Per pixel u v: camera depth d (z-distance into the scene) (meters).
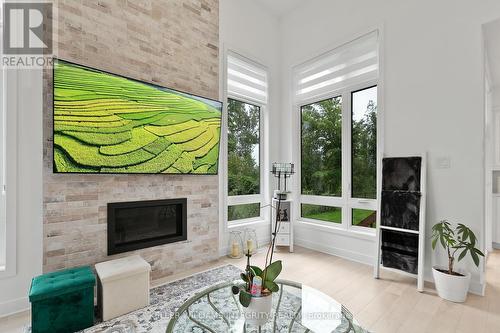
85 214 2.16
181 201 2.79
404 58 2.67
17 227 1.91
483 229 2.21
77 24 2.14
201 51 3.01
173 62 2.75
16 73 1.93
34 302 1.59
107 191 2.28
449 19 2.39
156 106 2.50
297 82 3.85
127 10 2.42
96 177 2.22
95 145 2.14
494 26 2.18
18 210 1.92
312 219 3.69
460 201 2.32
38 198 1.97
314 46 3.57
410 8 2.63
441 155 2.43
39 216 1.97
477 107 2.24
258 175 3.88
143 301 2.00
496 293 2.23
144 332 1.69
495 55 2.50
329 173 3.51
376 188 2.98
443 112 2.42
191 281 2.51
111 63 2.31
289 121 3.92
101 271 1.90
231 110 3.52
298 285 1.70
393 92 2.75
